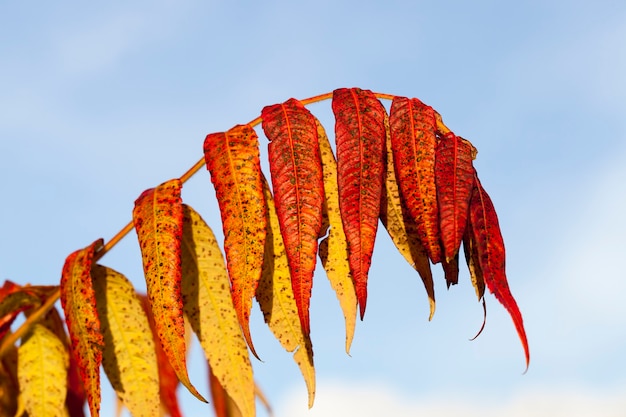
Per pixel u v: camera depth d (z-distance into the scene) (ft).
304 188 4.83
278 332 4.94
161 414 5.39
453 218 4.78
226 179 4.83
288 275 5.01
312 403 4.85
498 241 4.92
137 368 5.05
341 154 4.93
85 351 4.75
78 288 4.79
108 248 5.00
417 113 5.05
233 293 4.68
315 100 5.24
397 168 4.99
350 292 5.07
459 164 4.89
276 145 4.91
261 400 5.65
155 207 4.78
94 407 4.70
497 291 4.81
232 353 4.93
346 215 4.83
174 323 4.63
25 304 5.25
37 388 5.01
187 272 5.02
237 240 4.75
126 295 5.14
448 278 5.05
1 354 5.05
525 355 4.62
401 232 5.19
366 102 5.06
